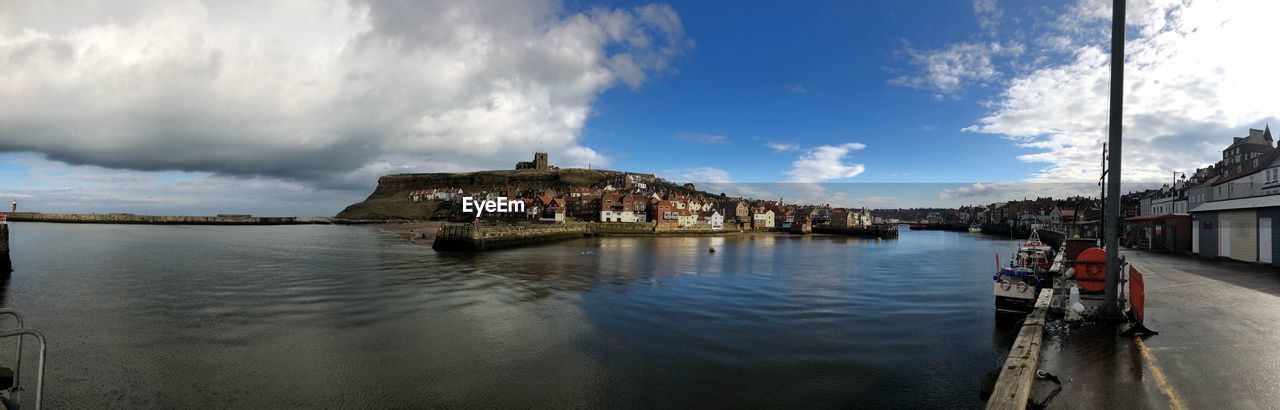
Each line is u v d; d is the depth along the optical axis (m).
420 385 12.33
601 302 23.28
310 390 12.02
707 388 12.01
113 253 49.00
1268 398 6.88
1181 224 32.16
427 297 24.56
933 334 16.72
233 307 21.86
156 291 26.16
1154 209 76.56
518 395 11.67
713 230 127.25
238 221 156.50
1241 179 47.00
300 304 22.61
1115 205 11.32
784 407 10.78
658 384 12.28
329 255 50.03
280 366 13.73
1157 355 8.82
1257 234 23.25
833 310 21.16
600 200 125.44
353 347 15.56
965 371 12.86
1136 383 7.52
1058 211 112.75
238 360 14.26
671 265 42.38
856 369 13.18
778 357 14.32
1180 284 16.75
